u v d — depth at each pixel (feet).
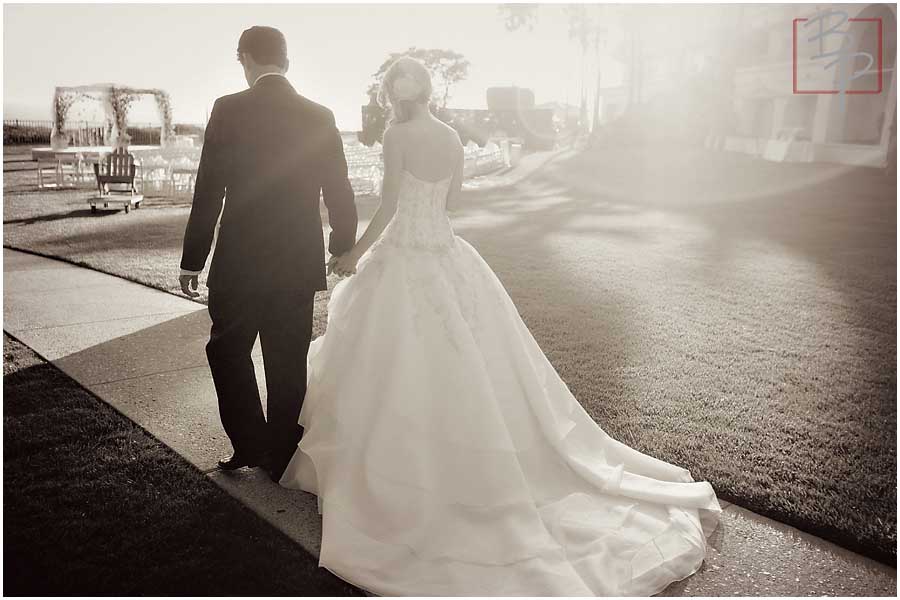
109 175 44.70
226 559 7.63
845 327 18.29
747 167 67.62
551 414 8.96
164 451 10.23
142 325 17.10
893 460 10.57
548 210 43.62
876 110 74.69
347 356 8.73
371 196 49.37
